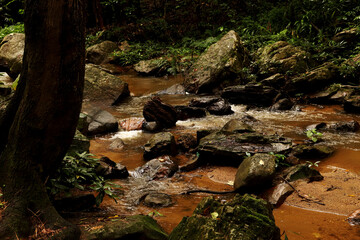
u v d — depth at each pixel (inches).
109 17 666.8
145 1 653.9
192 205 142.6
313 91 335.9
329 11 453.4
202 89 375.6
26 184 103.7
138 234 102.9
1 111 138.1
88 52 514.6
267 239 84.4
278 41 410.3
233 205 96.4
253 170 152.3
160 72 460.1
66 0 93.8
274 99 316.8
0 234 90.6
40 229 96.7
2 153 107.9
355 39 399.9
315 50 399.2
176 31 603.5
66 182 129.4
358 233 118.3
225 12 597.0
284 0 564.4
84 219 116.3
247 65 394.0
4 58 442.3
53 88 100.0
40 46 96.9
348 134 233.5
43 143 105.0
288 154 192.2
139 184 164.7
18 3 696.4
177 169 181.0
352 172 171.3
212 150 187.3
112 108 323.3
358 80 341.4
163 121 257.6
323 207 137.5
